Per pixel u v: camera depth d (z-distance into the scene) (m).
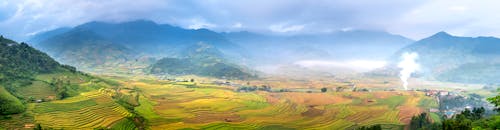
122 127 137.88
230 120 174.75
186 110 197.75
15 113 138.38
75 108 161.25
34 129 119.44
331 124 173.00
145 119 164.50
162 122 162.88
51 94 183.50
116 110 165.00
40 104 160.50
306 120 181.38
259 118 183.12
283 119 182.62
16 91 174.12
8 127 122.06
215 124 163.25
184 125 158.38
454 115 188.00
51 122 135.38
